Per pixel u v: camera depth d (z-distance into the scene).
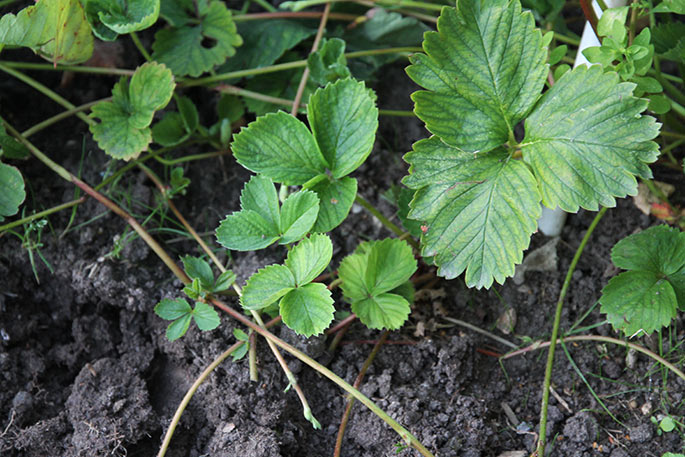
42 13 0.78
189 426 0.77
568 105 0.73
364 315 0.77
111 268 0.81
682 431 0.76
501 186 0.73
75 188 0.85
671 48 0.82
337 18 0.89
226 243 0.75
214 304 0.79
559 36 0.85
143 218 0.84
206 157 0.87
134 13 0.81
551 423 0.77
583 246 0.81
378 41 0.90
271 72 0.88
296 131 0.76
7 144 0.82
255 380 0.77
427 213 0.74
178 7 0.86
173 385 0.79
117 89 0.83
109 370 0.79
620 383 0.78
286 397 0.77
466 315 0.82
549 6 0.85
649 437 0.76
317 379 0.78
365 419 0.76
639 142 0.71
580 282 0.82
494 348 0.81
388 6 0.89
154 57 0.85
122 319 0.81
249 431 0.76
